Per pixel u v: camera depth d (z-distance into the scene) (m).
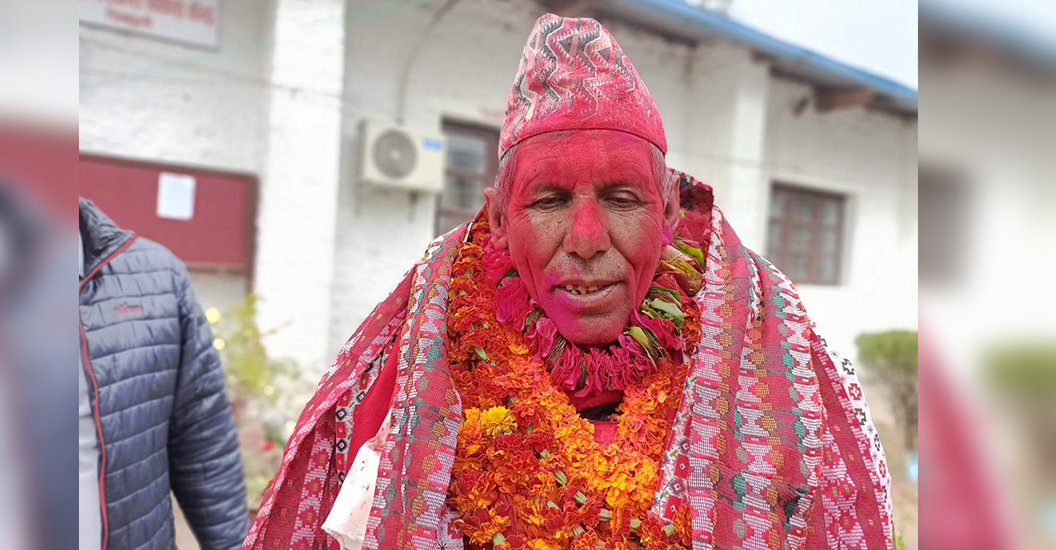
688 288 1.01
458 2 4.05
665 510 0.85
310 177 3.66
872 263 5.75
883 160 5.75
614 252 0.90
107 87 3.33
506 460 0.89
